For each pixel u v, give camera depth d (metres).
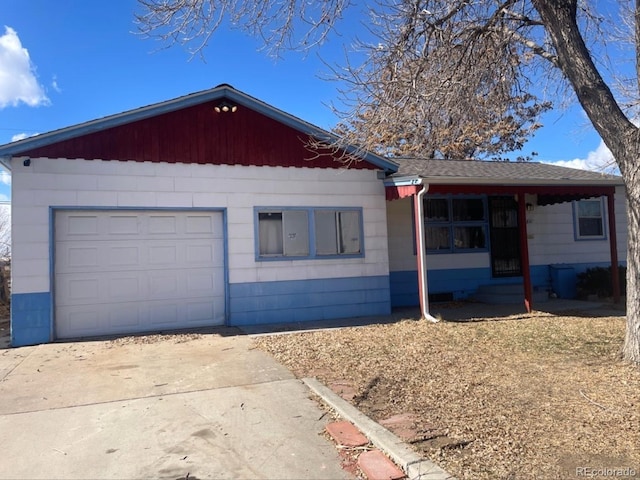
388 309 11.13
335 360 6.84
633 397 4.84
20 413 4.93
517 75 8.74
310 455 3.95
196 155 9.73
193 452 4.00
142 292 9.38
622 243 15.15
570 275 14.03
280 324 9.99
